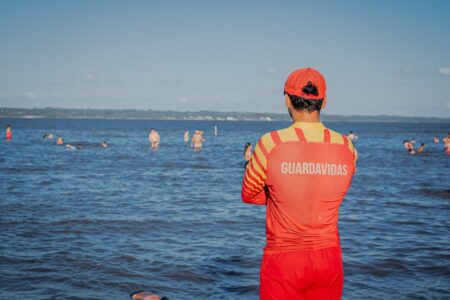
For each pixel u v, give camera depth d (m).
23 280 6.29
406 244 8.46
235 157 32.62
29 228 9.37
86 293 5.86
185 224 10.09
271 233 3.06
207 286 6.22
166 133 94.44
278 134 3.02
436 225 10.26
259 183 3.05
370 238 8.95
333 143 3.02
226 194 14.95
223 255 7.67
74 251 7.72
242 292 6.02
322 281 2.98
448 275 6.69
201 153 36.66
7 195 13.82
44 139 54.88
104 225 9.81
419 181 19.23
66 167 23.48
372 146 53.06
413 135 100.69
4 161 26.27
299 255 2.96
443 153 39.56
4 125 143.62
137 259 7.34
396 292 5.98
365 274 6.72
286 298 2.98
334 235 3.05
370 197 14.66
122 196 14.16
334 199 3.00
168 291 6.01
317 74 3.09
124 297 5.75
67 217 10.55
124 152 36.50
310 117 3.07
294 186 2.95
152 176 20.17
